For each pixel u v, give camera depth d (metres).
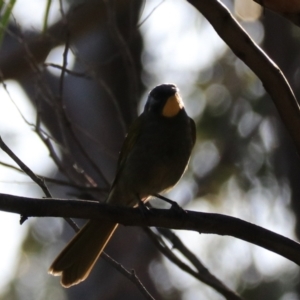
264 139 12.95
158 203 12.67
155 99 8.84
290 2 6.13
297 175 12.09
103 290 12.88
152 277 13.08
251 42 6.03
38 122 8.42
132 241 13.03
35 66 8.71
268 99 13.10
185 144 8.83
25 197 6.39
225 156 13.16
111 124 13.73
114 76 13.76
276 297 12.52
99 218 6.75
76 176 9.54
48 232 14.66
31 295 14.24
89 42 13.87
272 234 6.81
